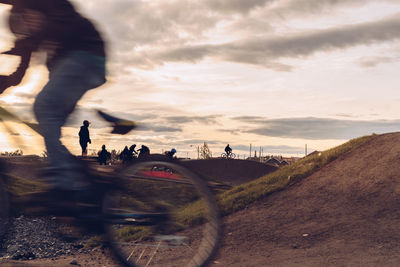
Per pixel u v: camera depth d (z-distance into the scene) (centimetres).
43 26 257
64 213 251
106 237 259
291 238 648
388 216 671
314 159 1114
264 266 484
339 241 588
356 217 698
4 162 255
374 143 1093
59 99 251
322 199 842
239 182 2214
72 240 260
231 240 677
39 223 845
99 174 258
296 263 489
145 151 276
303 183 971
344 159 1052
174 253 425
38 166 253
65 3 256
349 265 454
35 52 260
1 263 327
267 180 1050
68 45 258
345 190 857
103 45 265
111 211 259
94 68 260
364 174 905
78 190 250
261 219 790
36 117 251
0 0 256
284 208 837
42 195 250
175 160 283
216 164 2531
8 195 257
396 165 881
